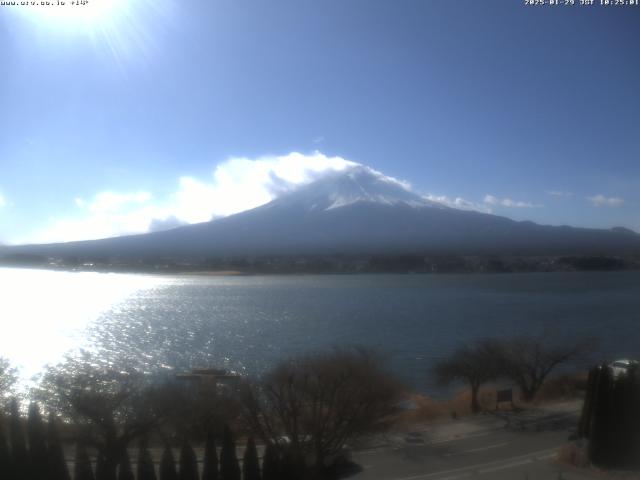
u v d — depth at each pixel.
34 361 57.44
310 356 49.41
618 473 23.88
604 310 107.19
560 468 24.84
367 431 28.88
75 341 75.81
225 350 66.25
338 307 120.19
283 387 29.75
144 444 23.27
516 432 30.38
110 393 28.59
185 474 22.83
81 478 23.08
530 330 80.88
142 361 58.78
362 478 24.33
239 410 28.62
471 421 32.69
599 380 25.03
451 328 85.50
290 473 24.52
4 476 23.36
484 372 37.94
